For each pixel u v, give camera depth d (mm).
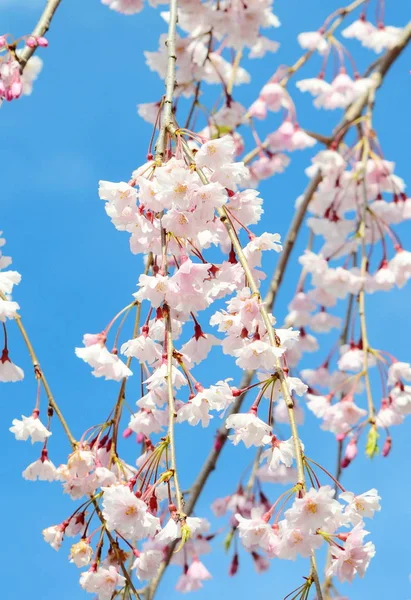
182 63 1588
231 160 1116
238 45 1610
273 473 1566
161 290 1099
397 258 1513
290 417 1031
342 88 1562
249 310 1087
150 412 1190
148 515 1030
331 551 1024
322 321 1809
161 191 1098
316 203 1753
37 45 1282
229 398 1077
